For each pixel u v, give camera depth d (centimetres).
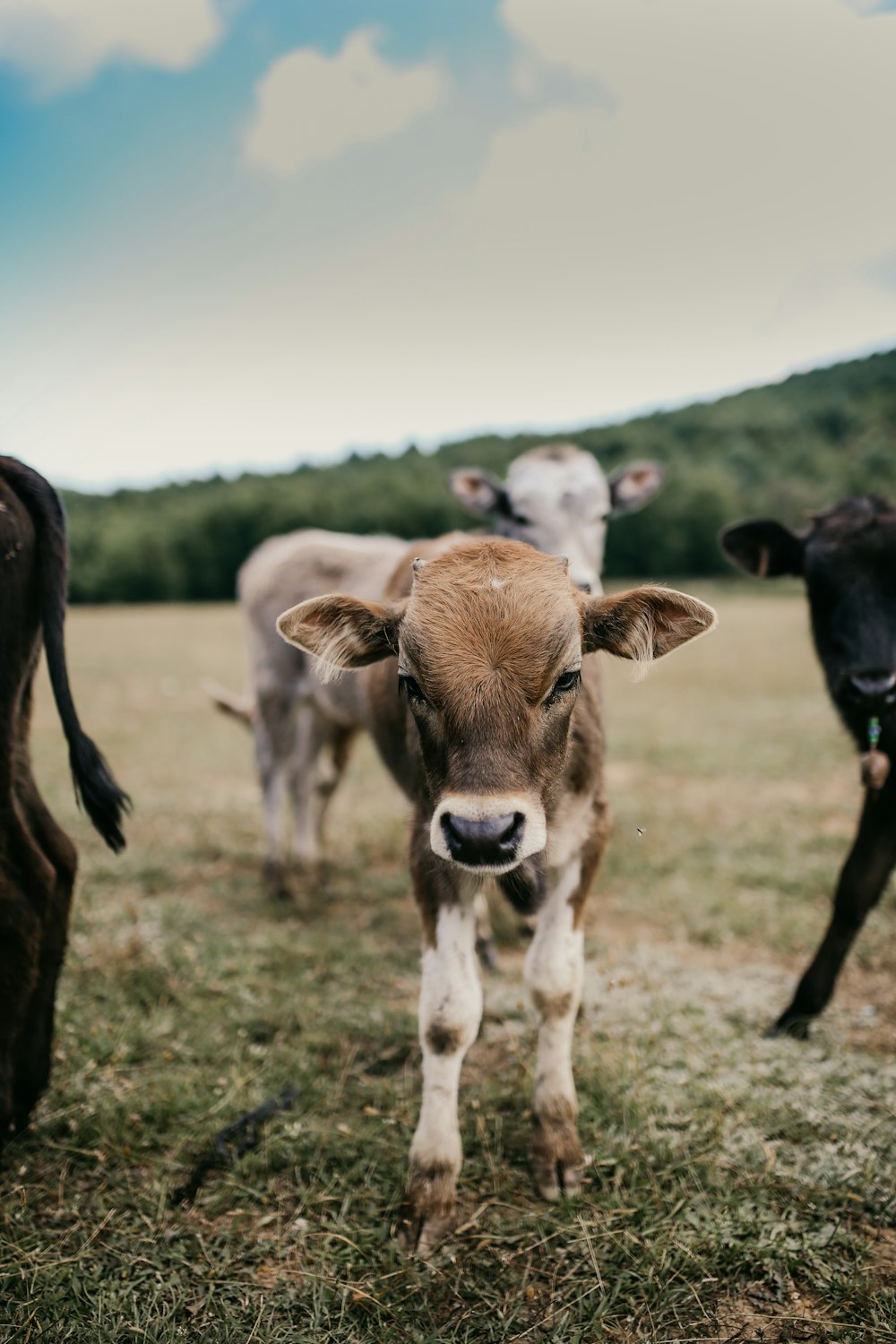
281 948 536
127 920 574
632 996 474
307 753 688
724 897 607
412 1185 318
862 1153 349
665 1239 302
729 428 10000
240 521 6969
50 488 341
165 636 3206
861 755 448
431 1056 329
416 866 344
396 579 481
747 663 2017
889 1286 289
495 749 279
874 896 429
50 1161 349
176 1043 430
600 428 10275
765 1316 279
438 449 10381
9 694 322
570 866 356
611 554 6303
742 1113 371
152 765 1071
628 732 1219
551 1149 336
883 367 10919
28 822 357
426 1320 279
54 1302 283
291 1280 295
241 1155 352
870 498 464
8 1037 322
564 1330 273
